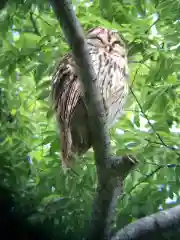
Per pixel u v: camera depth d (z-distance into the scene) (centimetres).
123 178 895
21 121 1322
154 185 1249
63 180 1218
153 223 993
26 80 1370
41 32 1298
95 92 870
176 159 1213
